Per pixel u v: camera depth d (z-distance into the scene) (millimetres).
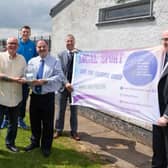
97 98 5609
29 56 6473
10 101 5176
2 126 6414
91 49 8016
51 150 5559
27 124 6996
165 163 4301
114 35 7188
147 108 4625
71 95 6070
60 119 6344
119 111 5207
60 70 5246
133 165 5227
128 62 5000
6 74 5145
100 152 5711
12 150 5414
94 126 7285
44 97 5137
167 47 4008
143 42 6391
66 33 9133
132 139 6434
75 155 5445
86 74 5805
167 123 3906
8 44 5117
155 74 4492
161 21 5961
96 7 7766
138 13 6551
